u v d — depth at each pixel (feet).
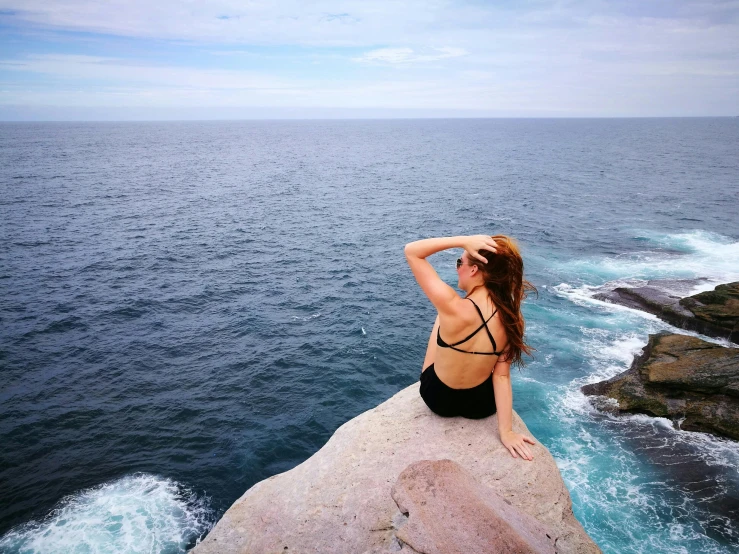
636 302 110.63
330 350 94.68
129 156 499.92
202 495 62.08
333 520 12.20
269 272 137.18
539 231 178.60
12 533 56.18
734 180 303.48
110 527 57.06
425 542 9.41
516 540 9.21
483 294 12.24
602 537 53.62
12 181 292.61
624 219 196.85
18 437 71.15
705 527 54.54
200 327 103.91
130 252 152.15
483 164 428.15
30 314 107.14
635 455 65.41
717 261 138.72
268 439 71.72
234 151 595.47
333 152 585.63
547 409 74.54
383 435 14.30
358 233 180.04
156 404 78.84
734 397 71.36
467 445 13.39
